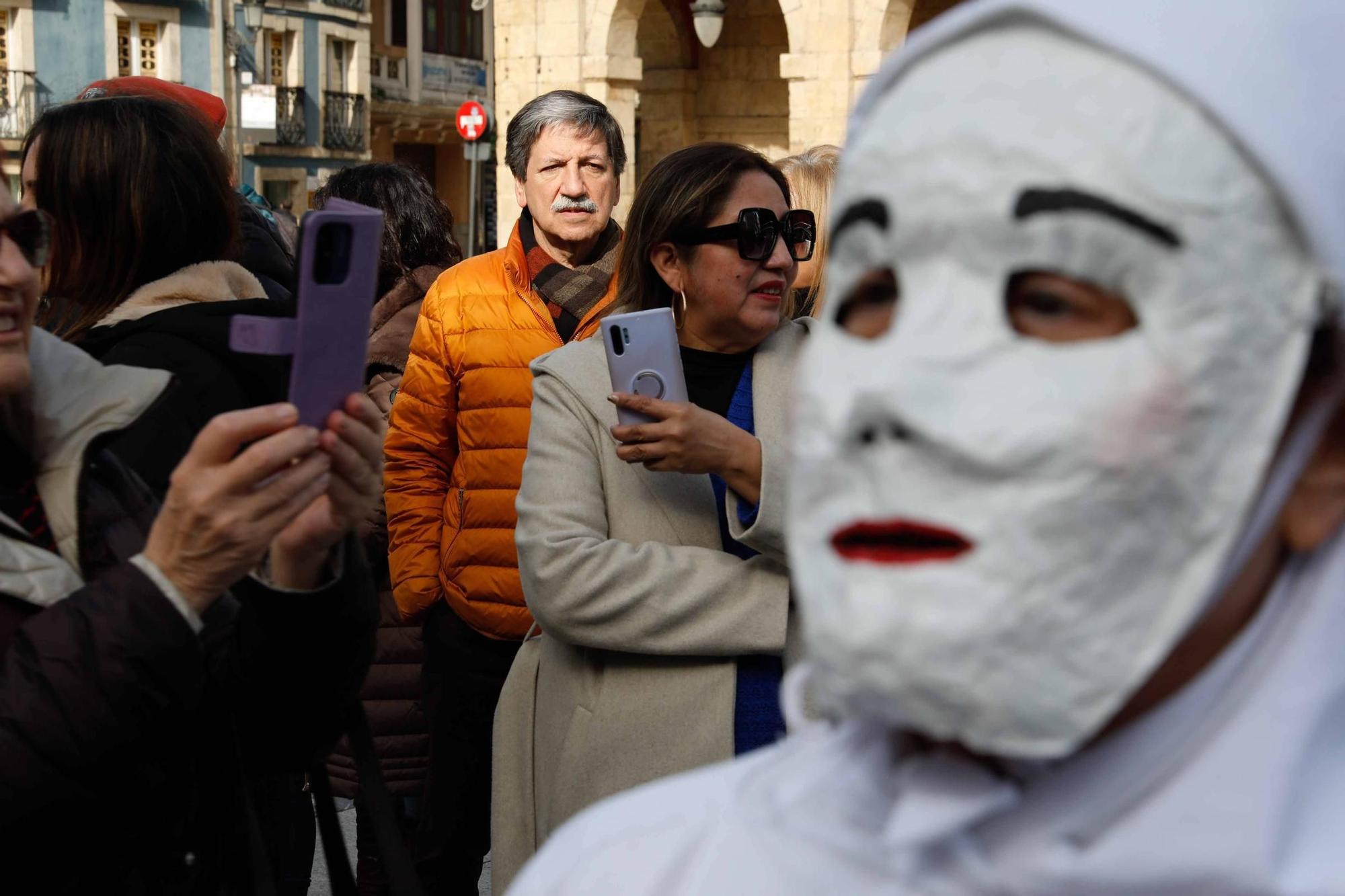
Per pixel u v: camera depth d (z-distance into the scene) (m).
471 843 3.30
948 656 0.69
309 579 1.68
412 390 3.38
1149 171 0.68
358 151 31.58
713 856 0.93
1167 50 0.67
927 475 0.70
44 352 1.74
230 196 2.52
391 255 3.89
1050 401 0.68
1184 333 0.68
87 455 1.70
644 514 2.39
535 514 2.39
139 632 1.50
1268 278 0.69
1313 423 0.72
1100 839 0.75
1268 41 0.68
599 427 2.44
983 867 0.78
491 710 3.26
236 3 28.48
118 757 1.51
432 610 3.33
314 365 1.51
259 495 1.51
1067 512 0.68
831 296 0.80
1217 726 0.75
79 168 2.38
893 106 0.76
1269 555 0.75
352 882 1.90
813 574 0.74
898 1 15.88
